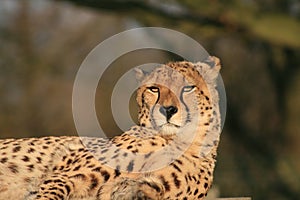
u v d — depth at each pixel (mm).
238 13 14359
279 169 19531
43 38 25594
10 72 24656
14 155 7996
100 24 26109
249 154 20859
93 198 7457
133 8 14812
